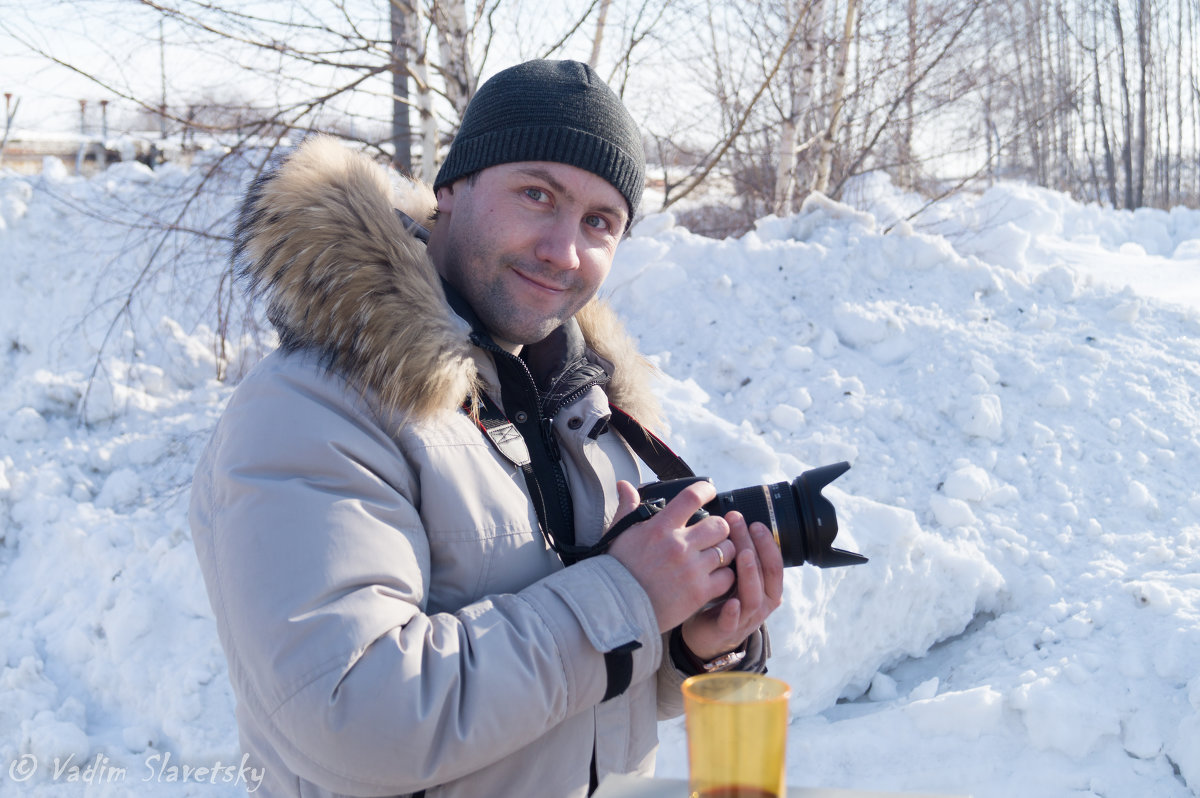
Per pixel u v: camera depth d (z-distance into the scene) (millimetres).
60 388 4570
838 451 4219
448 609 1183
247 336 5039
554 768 1206
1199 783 2648
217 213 4977
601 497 1396
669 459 1559
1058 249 8719
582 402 1414
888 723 2996
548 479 1346
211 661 3209
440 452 1192
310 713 997
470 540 1188
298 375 1154
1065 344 4781
